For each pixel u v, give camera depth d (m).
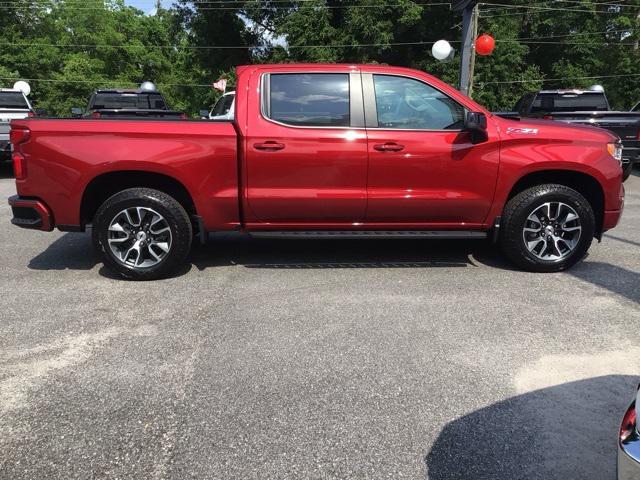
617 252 6.29
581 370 3.49
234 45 34.62
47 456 2.66
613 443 2.76
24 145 4.95
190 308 4.52
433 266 5.68
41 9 47.00
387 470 2.57
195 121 5.04
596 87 13.05
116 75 48.81
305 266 5.68
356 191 5.12
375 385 3.31
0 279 5.27
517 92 33.03
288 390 3.25
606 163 5.27
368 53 28.91
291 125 5.04
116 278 5.30
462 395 3.20
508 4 34.84
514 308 4.53
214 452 2.69
